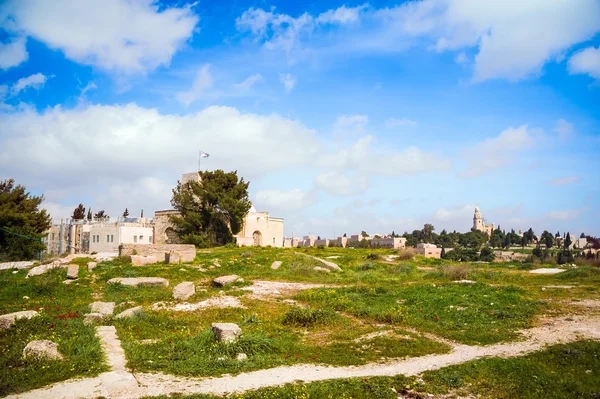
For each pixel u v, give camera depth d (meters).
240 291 24.94
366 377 12.04
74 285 26.62
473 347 15.27
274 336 16.19
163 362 12.79
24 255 55.41
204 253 46.94
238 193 72.69
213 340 14.91
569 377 12.20
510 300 21.91
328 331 17.55
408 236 186.75
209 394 10.52
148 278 27.30
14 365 11.95
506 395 11.13
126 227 67.81
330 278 32.66
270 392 10.74
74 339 14.04
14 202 61.16
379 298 23.53
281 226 85.75
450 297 22.73
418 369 12.92
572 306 20.89
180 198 70.19
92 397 10.06
